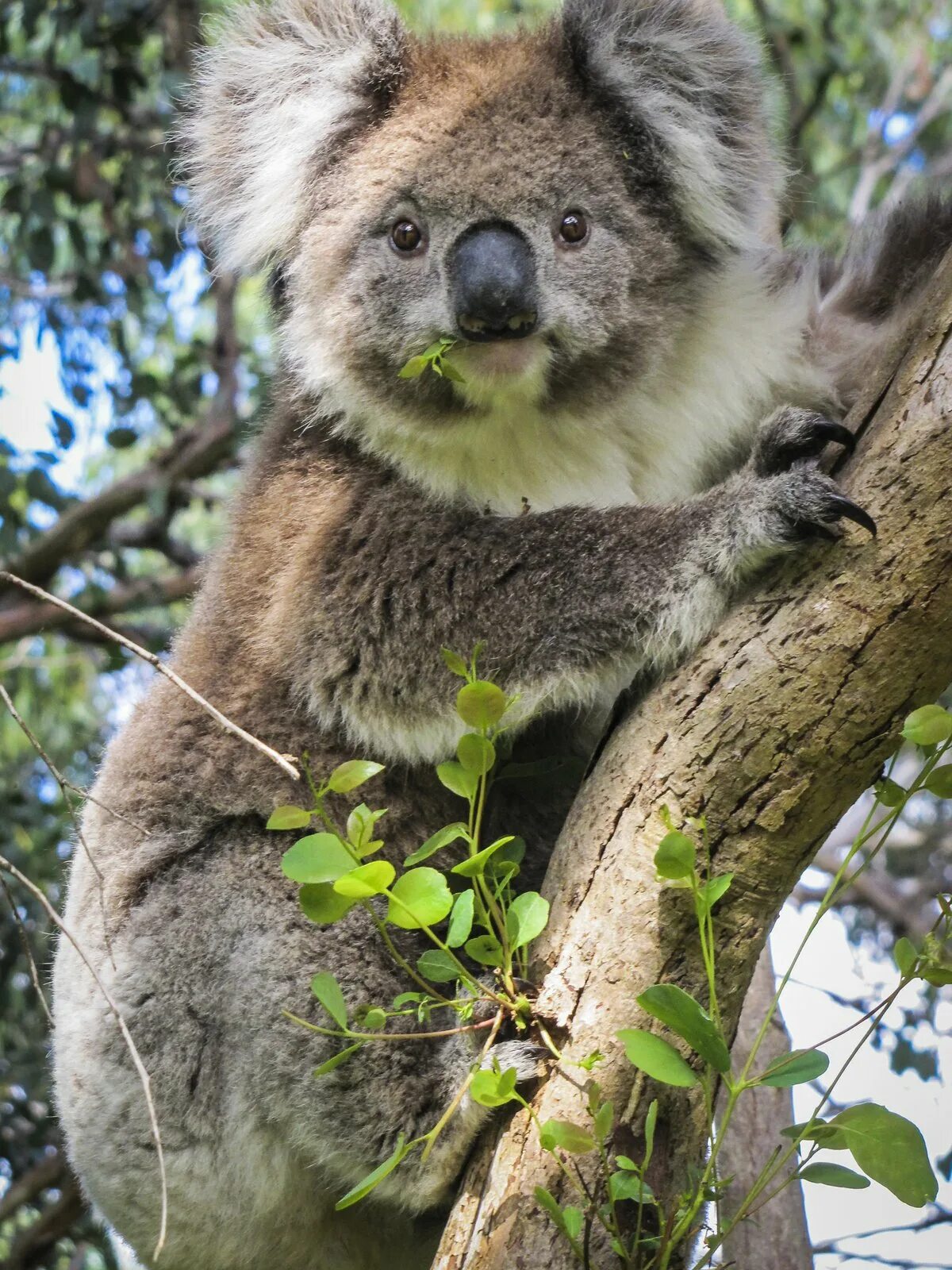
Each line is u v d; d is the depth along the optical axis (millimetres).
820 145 8391
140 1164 4156
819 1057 2859
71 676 7820
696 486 4492
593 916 3010
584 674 3721
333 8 4414
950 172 7043
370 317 4113
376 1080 3805
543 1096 2957
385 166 4109
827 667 2889
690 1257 3443
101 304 7102
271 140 4434
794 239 7488
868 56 8422
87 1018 4289
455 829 3004
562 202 4031
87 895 4469
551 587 3771
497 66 4230
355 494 4230
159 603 7430
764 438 3357
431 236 4055
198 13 7051
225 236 4547
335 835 2928
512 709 3811
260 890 4145
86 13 6809
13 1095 6688
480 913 2994
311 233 4289
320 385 4273
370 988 3959
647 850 2982
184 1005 4125
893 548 2875
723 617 3443
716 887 2811
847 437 3135
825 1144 2854
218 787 4316
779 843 2936
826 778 2902
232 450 7387
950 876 6840
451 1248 3027
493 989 3195
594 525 3791
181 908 4211
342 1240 4277
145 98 7523
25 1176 6508
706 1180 2797
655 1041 2764
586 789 3146
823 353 4422
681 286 4285
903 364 3055
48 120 7262
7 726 7672
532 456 4320
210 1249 4223
